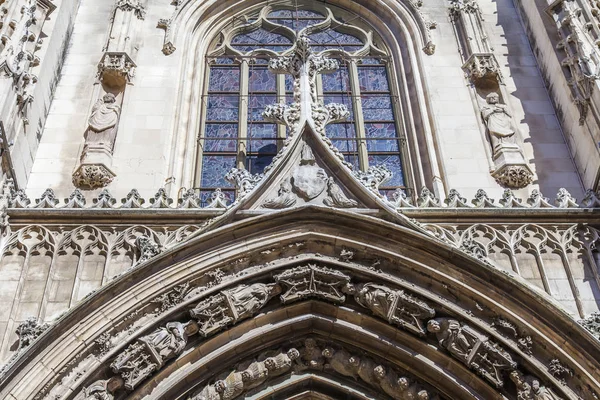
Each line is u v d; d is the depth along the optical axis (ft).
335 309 41.11
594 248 42.45
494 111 53.36
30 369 35.32
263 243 41.29
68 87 54.54
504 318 38.63
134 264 40.32
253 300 40.14
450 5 61.82
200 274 39.93
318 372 41.68
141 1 61.21
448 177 49.80
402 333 39.93
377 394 40.75
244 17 63.93
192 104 55.36
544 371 36.99
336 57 60.95
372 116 56.80
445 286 40.06
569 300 40.50
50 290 39.91
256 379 39.91
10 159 42.96
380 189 51.90
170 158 50.70
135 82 54.90
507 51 58.80
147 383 37.40
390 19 62.49
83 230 42.22
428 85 55.52
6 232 41.52
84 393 35.99
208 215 42.52
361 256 41.65
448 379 38.73
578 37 50.75
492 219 43.37
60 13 54.60
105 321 37.58
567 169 50.65
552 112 54.29
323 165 45.06
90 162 48.85
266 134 55.06
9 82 44.32
